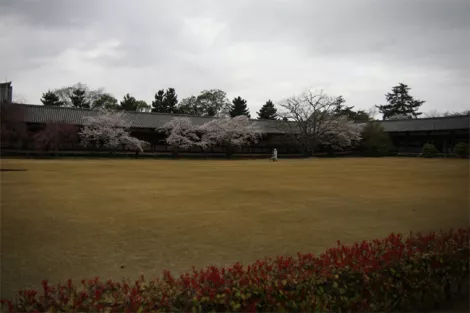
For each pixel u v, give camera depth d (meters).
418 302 3.78
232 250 6.28
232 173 21.39
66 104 66.19
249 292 3.04
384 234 7.34
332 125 50.97
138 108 75.31
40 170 21.92
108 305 2.95
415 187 14.79
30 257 5.87
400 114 81.44
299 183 16.14
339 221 8.51
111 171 21.97
